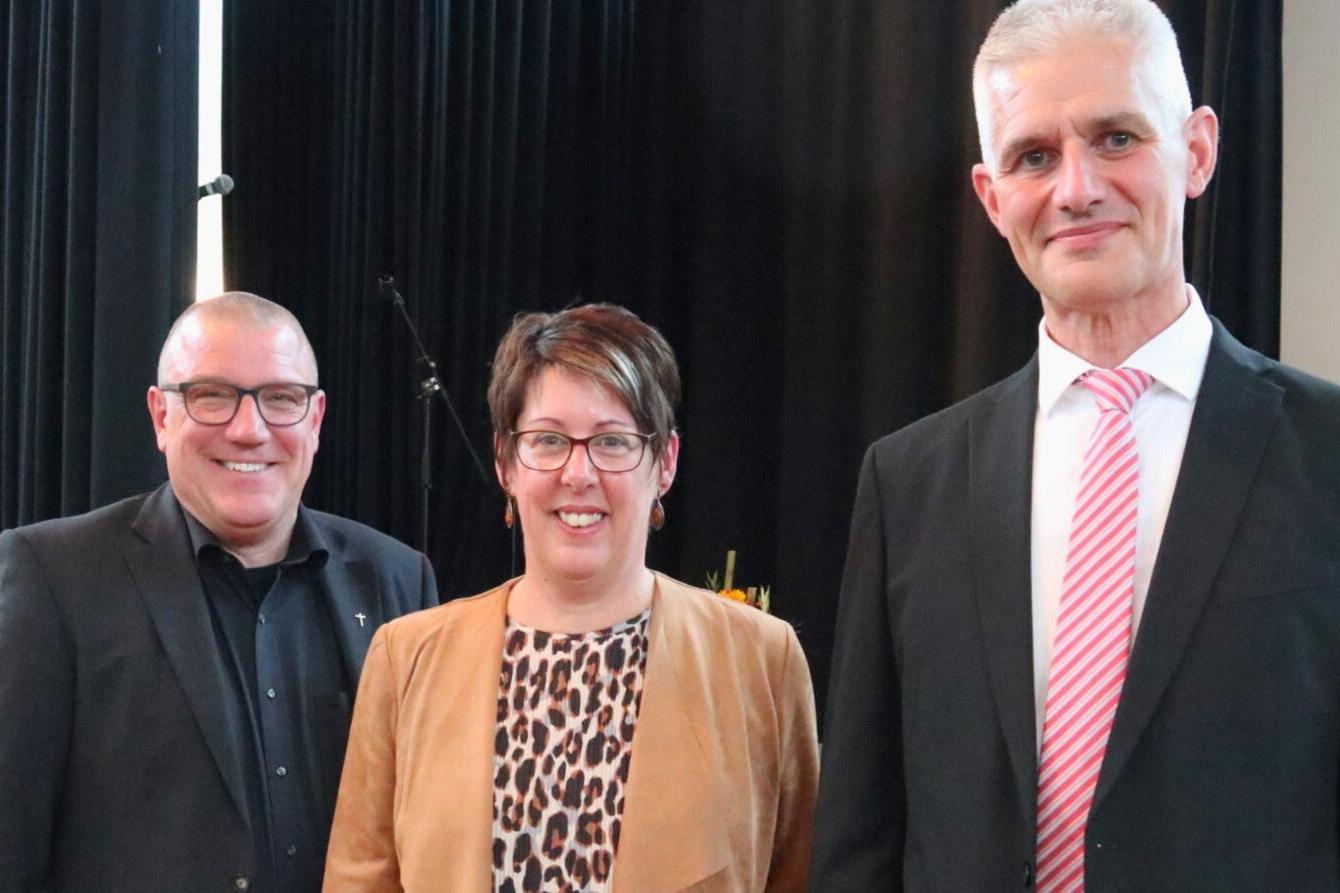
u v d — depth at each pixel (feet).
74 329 11.21
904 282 13.19
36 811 5.53
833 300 13.70
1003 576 4.61
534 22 14.35
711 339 14.28
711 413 14.25
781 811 5.44
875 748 4.95
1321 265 10.19
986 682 4.55
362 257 13.98
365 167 13.98
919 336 13.14
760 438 14.26
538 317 5.43
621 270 14.75
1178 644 4.19
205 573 6.11
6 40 12.04
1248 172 10.09
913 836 4.70
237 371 6.01
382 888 5.22
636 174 14.82
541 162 14.34
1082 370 4.70
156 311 11.18
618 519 5.14
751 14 14.20
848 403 13.67
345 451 14.19
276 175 14.15
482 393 14.20
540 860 4.86
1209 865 4.04
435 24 13.98
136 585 5.92
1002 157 4.66
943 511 4.89
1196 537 4.30
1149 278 4.50
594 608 5.24
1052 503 4.68
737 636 5.37
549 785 4.95
